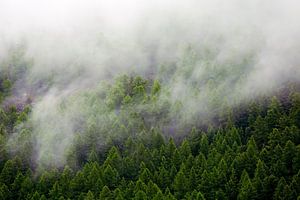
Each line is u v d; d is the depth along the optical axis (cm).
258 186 6556
